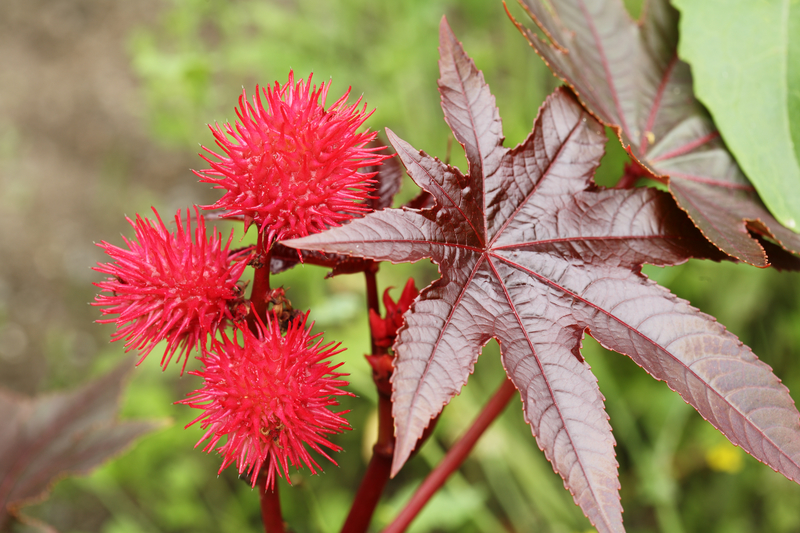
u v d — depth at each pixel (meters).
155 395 0.58
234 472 0.64
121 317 0.25
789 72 0.28
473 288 0.25
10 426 0.35
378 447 0.29
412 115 0.70
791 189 0.28
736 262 0.27
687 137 0.31
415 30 0.67
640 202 0.27
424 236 0.25
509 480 0.61
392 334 0.27
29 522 0.35
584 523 0.57
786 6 0.28
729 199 0.30
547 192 0.27
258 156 0.24
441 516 0.48
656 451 0.56
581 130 0.27
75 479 0.63
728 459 0.55
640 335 0.25
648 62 0.31
